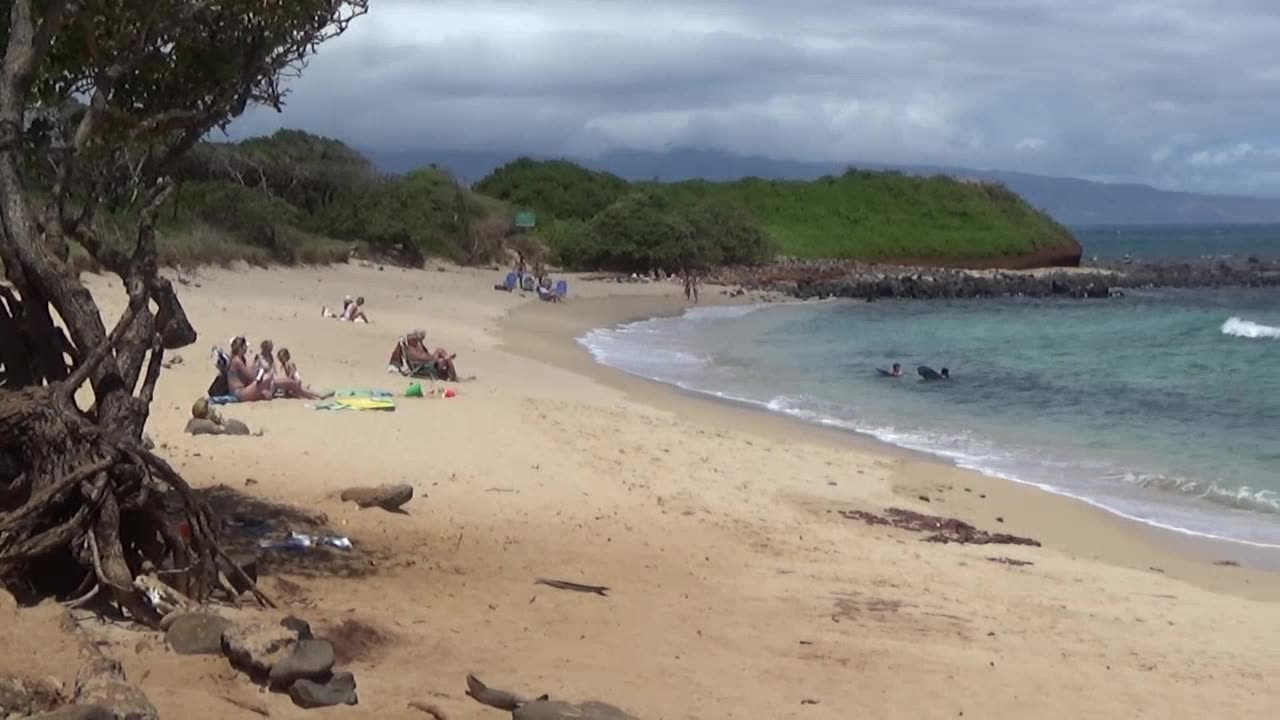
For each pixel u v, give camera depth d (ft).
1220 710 27.30
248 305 104.27
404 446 51.21
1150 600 38.47
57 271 25.34
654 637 29.12
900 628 32.50
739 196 311.88
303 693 20.25
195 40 30.09
